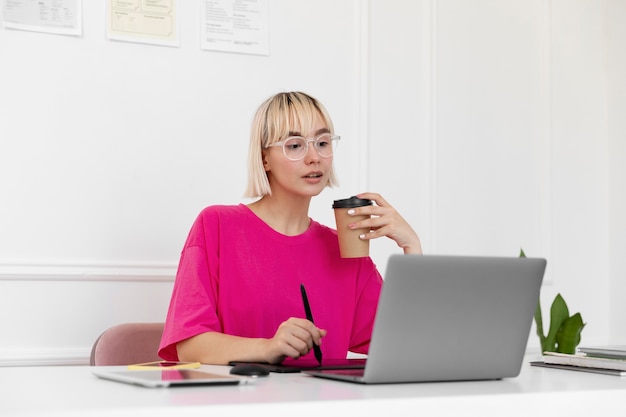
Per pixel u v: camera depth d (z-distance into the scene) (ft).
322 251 6.28
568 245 11.99
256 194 6.20
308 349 4.81
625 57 12.09
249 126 10.00
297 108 6.04
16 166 8.98
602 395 3.46
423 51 11.06
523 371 4.64
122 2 9.45
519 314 3.97
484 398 3.22
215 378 3.58
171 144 9.62
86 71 9.28
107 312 9.22
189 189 9.68
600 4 12.35
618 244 12.16
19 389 3.43
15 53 9.01
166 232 9.54
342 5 10.57
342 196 10.43
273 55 10.18
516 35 11.70
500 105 11.53
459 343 3.83
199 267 5.79
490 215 11.37
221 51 9.89
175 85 9.67
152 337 7.31
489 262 3.78
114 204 9.33
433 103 11.03
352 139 10.54
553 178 11.91
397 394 3.23
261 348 4.90
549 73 11.87
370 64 10.71
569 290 11.96
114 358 7.10
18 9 9.02
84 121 9.25
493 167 11.43
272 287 6.02
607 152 12.34
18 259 8.91
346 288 6.30
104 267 9.19
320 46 10.43
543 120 11.82
